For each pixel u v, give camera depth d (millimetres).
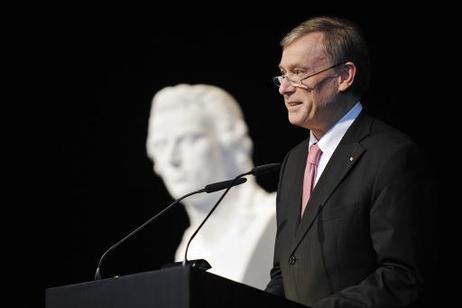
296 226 6117
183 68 11016
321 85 6219
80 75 11438
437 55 9820
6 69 11539
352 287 5348
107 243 10930
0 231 11203
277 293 6250
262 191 10211
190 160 10617
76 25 11555
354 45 6340
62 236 11117
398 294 5277
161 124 10898
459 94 9648
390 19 10094
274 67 10617
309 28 6359
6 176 11336
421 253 5461
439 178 9508
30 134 11414
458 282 9219
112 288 4621
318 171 6242
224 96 10719
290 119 6328
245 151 10438
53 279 11039
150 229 10711
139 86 11156
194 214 10484
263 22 10797
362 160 5867
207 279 4395
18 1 11648
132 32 11328
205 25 11031
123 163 11047
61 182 11250
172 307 4352
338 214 5766
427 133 9688
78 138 11312
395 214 5543
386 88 9945
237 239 10148
